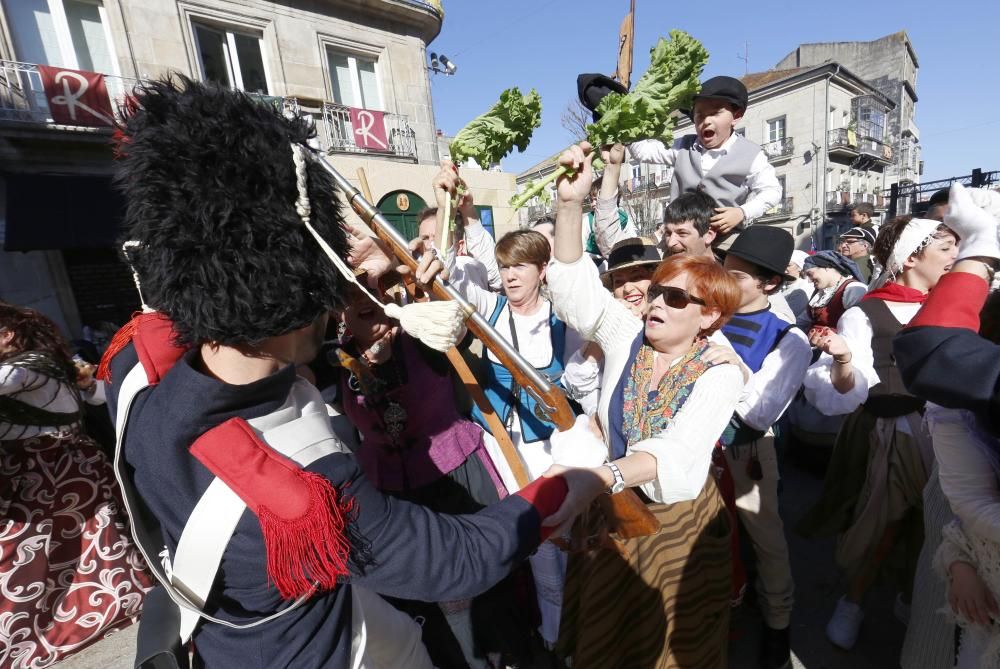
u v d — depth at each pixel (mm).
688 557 1249
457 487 1714
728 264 1765
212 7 6727
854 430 1812
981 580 1038
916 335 919
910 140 30500
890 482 1657
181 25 6523
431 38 9133
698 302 1161
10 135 5730
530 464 1805
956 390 840
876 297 1740
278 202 598
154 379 748
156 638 793
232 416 669
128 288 7055
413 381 1608
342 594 838
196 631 788
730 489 1669
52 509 2008
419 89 8914
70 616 2035
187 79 652
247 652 731
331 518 631
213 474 655
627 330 1394
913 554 1708
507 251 1812
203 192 561
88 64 6242
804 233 21281
